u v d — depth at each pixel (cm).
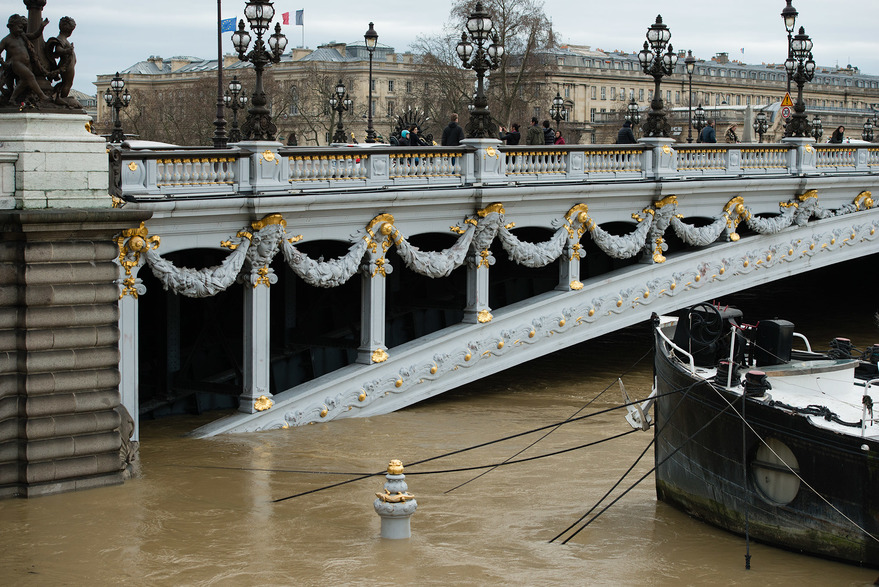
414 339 3544
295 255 2886
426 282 3853
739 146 3975
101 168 2427
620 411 3272
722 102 13075
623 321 3712
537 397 3450
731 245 4003
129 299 2594
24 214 2278
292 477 2536
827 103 13312
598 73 12481
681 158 3803
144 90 13150
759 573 1961
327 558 2036
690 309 2497
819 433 1978
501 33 9300
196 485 2462
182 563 2012
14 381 2341
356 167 3023
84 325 2388
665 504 2383
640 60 3731
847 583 1916
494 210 3278
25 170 2334
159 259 2655
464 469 2394
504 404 3347
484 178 3266
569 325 3556
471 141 3262
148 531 2172
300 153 2891
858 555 1956
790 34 4238
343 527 2217
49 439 2362
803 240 4238
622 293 3688
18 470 2356
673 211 3756
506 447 2831
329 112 11056
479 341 3338
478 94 3278
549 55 10694
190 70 13125
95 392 2411
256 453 2712
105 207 2425
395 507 2133
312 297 3538
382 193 3002
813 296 5322
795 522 2034
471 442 2877
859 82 14550
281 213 2831
